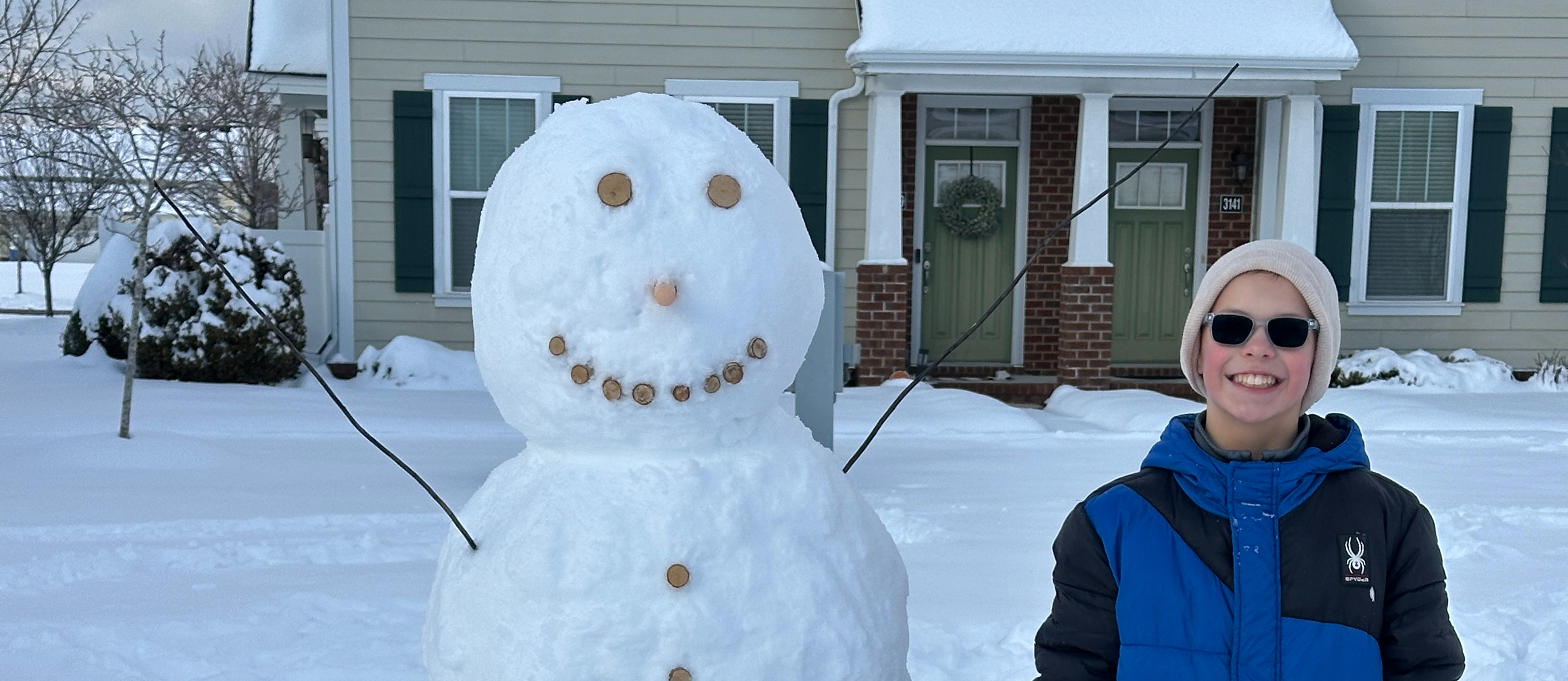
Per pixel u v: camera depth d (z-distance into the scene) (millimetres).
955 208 11344
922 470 6848
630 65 10672
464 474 6613
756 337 1838
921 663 3516
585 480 1853
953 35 9930
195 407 8453
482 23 10555
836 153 10758
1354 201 11078
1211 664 1733
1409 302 11234
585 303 1777
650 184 1801
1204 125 11422
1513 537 5270
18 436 7387
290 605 4066
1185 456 1834
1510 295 11305
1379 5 10953
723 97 10719
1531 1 11016
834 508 1926
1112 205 11531
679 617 1764
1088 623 1850
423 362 10281
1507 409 9344
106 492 5984
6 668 3488
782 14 10711
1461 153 11086
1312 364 1844
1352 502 1761
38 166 18141
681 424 1825
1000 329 11602
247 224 18172
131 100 11141
